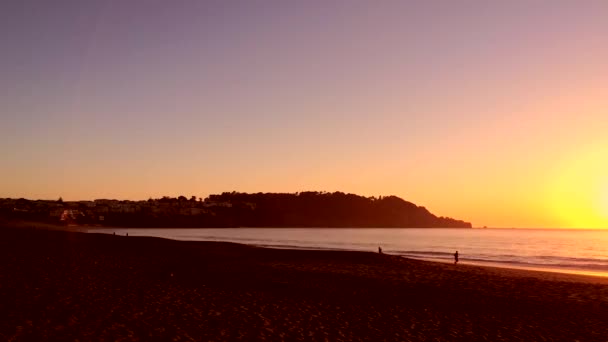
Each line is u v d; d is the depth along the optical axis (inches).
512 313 719.1
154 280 872.3
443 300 815.1
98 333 490.6
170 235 5634.8
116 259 1202.0
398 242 4527.6
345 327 571.8
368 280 1043.3
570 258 2689.5
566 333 593.0
